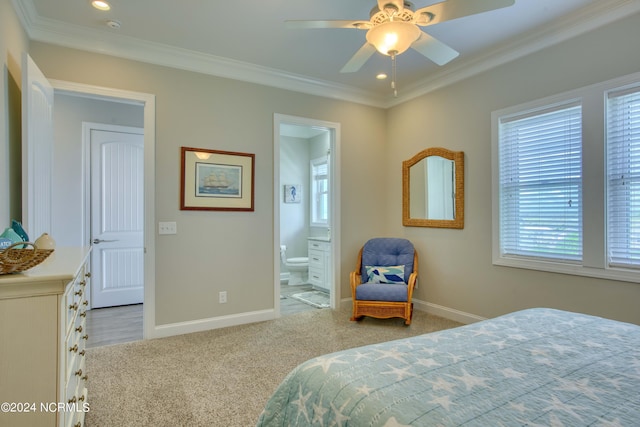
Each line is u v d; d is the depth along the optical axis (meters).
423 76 3.91
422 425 0.89
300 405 1.20
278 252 3.90
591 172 2.71
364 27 2.08
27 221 2.10
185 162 3.38
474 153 3.59
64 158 4.15
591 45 2.71
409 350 1.37
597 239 2.68
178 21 2.78
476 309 3.57
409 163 4.30
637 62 2.47
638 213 2.52
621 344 1.44
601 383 1.11
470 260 3.63
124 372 2.55
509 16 2.70
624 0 2.48
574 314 1.86
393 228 4.57
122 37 3.02
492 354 1.33
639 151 2.52
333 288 4.30
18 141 2.37
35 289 1.15
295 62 3.56
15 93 2.33
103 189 4.37
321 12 2.65
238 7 2.58
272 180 3.87
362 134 4.49
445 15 1.92
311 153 6.63
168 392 2.28
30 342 1.14
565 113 2.92
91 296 4.30
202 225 3.47
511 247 3.32
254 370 2.60
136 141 4.58
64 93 2.96
